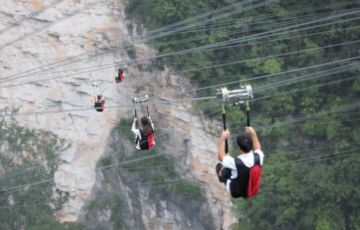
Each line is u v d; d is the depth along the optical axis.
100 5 120.88
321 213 91.75
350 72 101.56
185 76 111.69
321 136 101.25
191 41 110.69
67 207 118.75
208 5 108.38
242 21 107.06
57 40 123.75
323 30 105.81
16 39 124.25
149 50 115.00
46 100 124.44
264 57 105.31
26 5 123.81
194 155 112.31
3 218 112.56
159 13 110.75
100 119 121.38
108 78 121.00
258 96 103.94
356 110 99.94
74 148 121.62
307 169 96.00
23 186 115.56
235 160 30.45
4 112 123.62
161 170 113.50
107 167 117.62
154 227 113.31
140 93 116.75
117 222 114.75
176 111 113.06
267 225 95.62
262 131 102.38
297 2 107.00
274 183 94.94
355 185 92.88
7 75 124.50
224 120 31.28
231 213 109.56
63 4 123.25
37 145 120.62
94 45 121.88
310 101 101.81
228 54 108.44
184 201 111.44
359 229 91.31
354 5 105.19
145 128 48.91
